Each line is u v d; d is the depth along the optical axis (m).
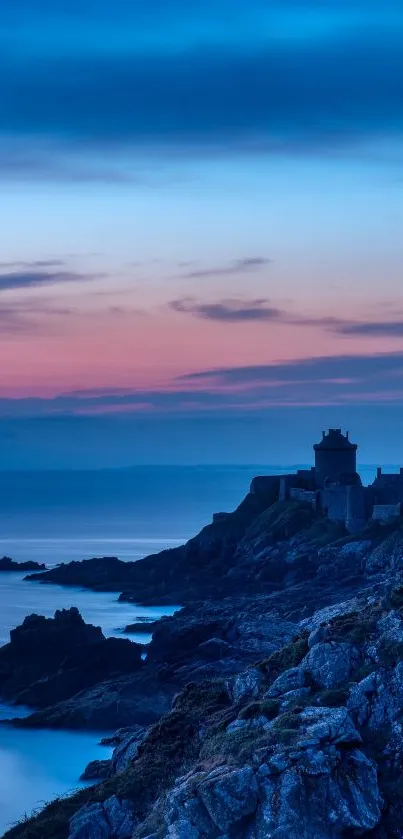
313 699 80.94
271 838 71.88
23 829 88.06
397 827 73.12
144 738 88.62
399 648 82.56
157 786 82.00
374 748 76.81
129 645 166.62
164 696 142.00
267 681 88.00
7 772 119.94
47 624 174.38
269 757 74.44
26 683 164.38
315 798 72.75
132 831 79.50
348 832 72.44
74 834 80.75
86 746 130.75
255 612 185.75
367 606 98.75
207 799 73.50
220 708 89.75
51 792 113.44
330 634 88.19
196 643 159.50
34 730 139.12
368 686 79.94
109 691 145.50
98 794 84.00
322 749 74.38
